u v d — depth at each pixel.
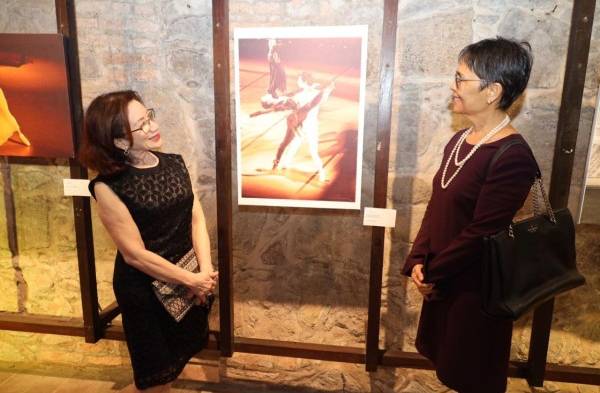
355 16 1.75
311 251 1.99
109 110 1.32
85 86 1.93
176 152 1.96
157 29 1.86
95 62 1.91
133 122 1.35
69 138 1.85
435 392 2.04
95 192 1.37
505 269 1.18
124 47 1.89
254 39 1.74
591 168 1.70
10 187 2.10
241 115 1.82
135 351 1.49
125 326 1.50
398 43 1.73
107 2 1.85
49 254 2.16
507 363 1.34
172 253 1.49
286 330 2.09
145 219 1.41
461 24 1.69
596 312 1.86
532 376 1.81
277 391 2.15
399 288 1.97
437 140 1.79
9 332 2.33
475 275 1.28
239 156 1.85
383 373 2.06
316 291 2.03
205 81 1.88
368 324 1.86
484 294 1.21
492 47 1.19
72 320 2.17
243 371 2.17
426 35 1.71
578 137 1.71
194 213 1.66
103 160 1.35
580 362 1.91
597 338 1.88
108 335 2.10
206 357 2.18
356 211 1.92
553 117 1.70
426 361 1.89
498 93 1.21
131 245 1.38
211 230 2.02
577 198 1.76
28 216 2.13
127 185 1.37
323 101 1.76
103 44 1.89
